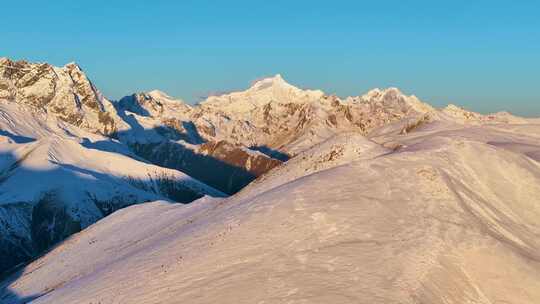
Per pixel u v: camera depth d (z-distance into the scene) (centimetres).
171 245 5050
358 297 3331
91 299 4325
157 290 3900
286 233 4319
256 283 3594
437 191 5188
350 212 4594
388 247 4038
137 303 3784
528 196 5969
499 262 4050
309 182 5412
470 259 4047
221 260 4088
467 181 5872
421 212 4709
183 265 4191
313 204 4791
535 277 3928
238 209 5266
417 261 3862
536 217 5634
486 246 4209
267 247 4144
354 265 3756
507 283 3856
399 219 4528
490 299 3716
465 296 3656
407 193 5075
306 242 4147
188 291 3703
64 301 4609
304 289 3447
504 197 5859
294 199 4953
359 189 5125
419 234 4272
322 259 3856
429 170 5625
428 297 3462
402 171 5616
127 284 4312
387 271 3694
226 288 3600
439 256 3988
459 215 4750
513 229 5122
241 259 4022
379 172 5581
